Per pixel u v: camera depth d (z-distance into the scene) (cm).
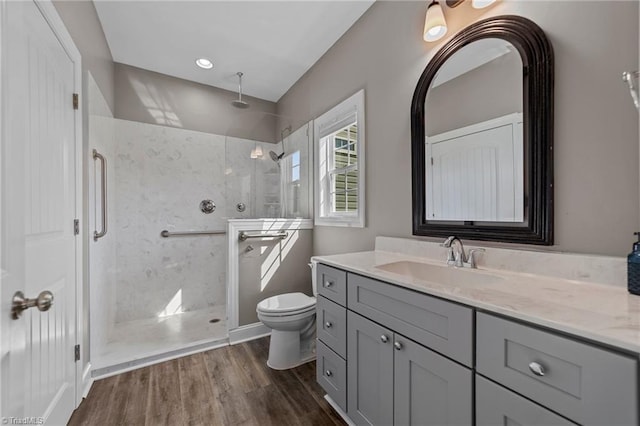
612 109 90
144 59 258
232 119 318
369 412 119
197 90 303
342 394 135
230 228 233
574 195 98
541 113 104
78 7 157
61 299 129
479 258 125
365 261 143
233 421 138
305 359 196
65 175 136
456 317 84
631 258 81
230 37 226
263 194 319
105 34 221
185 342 220
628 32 87
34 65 106
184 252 295
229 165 309
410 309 100
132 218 269
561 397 61
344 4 191
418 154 154
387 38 180
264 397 157
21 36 67
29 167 102
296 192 296
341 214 230
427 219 151
